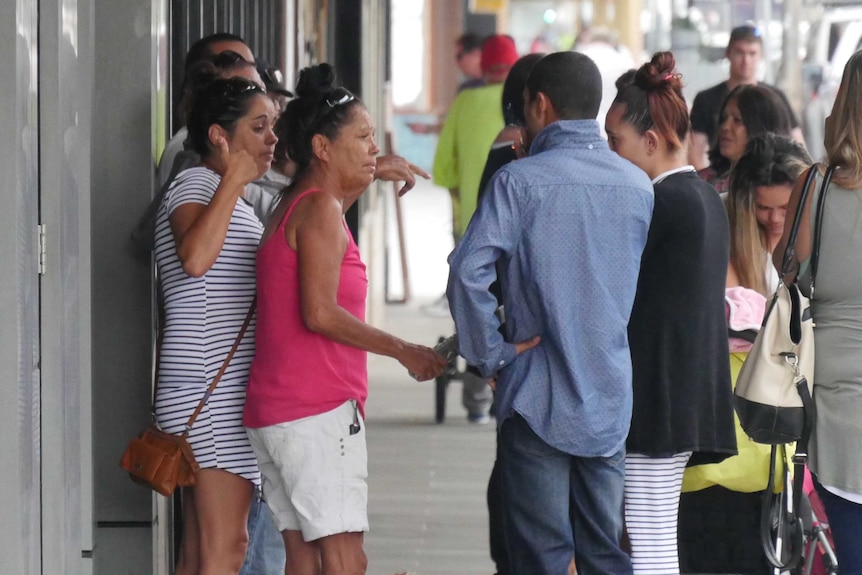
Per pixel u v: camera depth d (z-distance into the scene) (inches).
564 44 4591.5
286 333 577.0
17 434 504.4
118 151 691.4
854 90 574.9
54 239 547.8
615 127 646.5
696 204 629.6
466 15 3890.3
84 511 642.2
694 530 703.7
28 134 520.1
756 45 1193.4
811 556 685.3
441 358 593.6
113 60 687.7
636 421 632.4
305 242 569.0
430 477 1131.3
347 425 579.8
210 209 589.9
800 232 590.6
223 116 609.6
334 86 590.9
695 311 631.8
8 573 505.4
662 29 3324.3
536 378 602.9
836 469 582.6
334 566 581.6
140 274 694.5
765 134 753.6
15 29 498.0
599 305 596.1
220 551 610.2
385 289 2150.6
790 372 590.6
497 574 721.6
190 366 607.5
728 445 643.5
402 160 685.3
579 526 621.0
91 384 641.6
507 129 780.6
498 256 597.9
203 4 895.7
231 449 606.5
